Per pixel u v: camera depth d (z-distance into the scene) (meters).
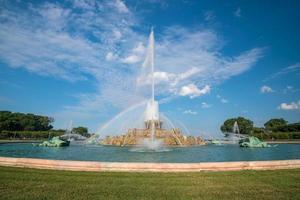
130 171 15.58
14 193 10.77
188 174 14.84
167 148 45.12
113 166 15.79
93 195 10.73
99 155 30.31
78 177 13.77
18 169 15.65
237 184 12.73
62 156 29.50
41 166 16.48
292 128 120.56
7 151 37.59
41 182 12.62
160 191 11.47
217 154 33.53
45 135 106.44
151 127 53.44
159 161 24.81
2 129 117.38
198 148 45.94
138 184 12.55
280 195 10.99
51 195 10.59
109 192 11.18
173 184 12.62
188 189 11.81
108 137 56.16
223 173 15.19
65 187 11.83
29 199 10.05
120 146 49.69
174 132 55.06
